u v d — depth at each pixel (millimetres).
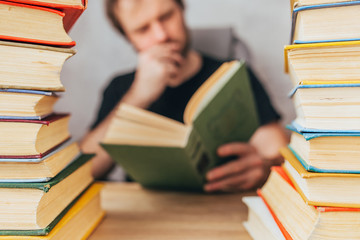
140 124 659
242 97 737
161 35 1272
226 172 822
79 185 557
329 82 394
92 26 1272
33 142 418
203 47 1284
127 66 1300
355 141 393
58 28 432
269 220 484
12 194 413
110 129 672
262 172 897
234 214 646
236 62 745
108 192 802
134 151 655
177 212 659
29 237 405
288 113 1274
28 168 425
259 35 1254
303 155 443
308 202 398
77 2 428
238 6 1248
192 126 647
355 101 394
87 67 1296
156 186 831
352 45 387
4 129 414
